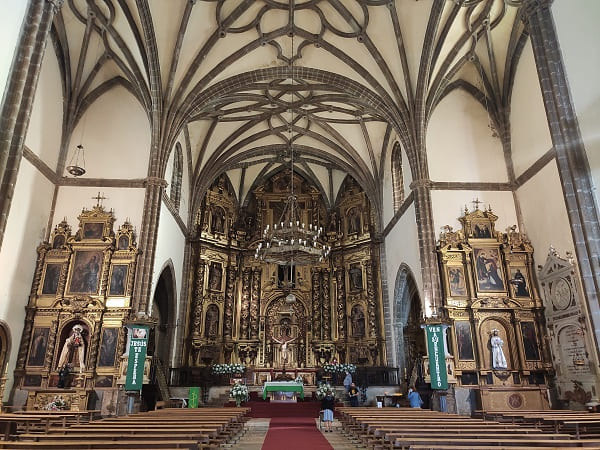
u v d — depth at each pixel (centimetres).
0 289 1547
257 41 1961
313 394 2325
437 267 1827
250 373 2623
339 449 1027
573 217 1251
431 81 1945
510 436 692
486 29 1822
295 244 2031
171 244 2262
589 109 1286
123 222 1864
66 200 1888
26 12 1038
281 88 2228
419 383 1967
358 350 2670
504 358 1688
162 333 2484
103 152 1959
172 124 1955
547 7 1400
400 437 699
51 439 680
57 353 1669
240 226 3084
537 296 1764
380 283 2645
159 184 1888
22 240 1670
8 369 1590
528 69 1842
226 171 3045
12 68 991
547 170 1722
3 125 955
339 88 2147
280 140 2822
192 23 1812
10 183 960
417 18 1786
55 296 1733
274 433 1355
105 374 1644
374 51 1938
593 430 1013
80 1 1683
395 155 2462
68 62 1917
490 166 1991
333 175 3141
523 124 1891
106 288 1755
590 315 1173
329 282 2938
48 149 1833
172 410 1328
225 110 2419
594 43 1284
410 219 2120
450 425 842
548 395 1631
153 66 1830
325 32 1947
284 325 2891
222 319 2780
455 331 1742
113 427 809
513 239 1852
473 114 2073
